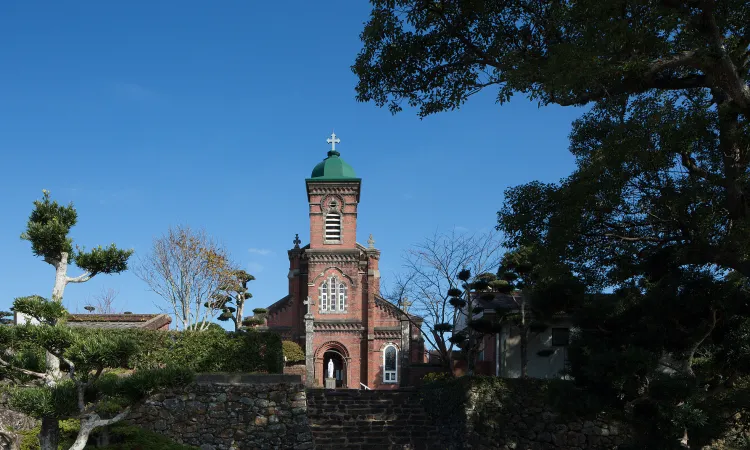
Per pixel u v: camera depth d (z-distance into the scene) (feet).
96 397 50.39
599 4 48.42
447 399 89.10
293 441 74.43
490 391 86.74
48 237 48.65
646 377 57.11
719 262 55.11
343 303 185.78
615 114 58.13
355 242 189.67
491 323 102.73
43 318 46.96
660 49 51.24
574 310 68.44
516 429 85.71
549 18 56.95
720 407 61.67
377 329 183.21
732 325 61.93
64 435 63.00
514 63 56.95
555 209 60.59
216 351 84.79
